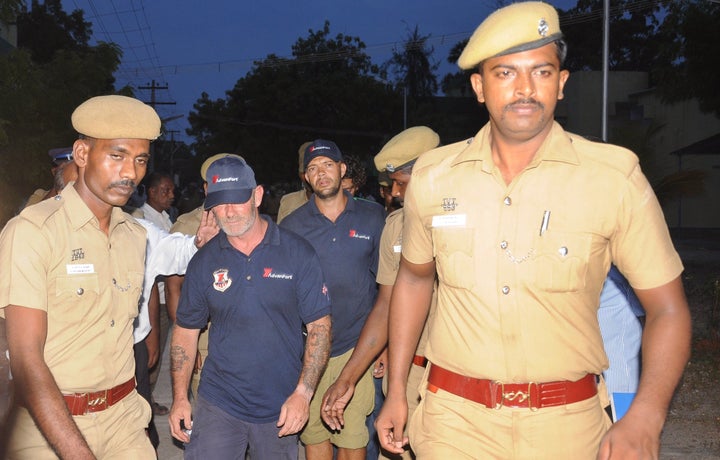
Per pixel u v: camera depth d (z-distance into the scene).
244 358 4.11
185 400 4.29
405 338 3.09
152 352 5.32
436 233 2.78
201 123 48.75
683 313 2.54
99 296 3.29
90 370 3.27
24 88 12.14
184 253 4.61
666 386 2.42
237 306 4.10
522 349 2.65
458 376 2.78
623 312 3.69
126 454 3.41
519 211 2.64
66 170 4.71
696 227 32.97
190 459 4.15
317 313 4.21
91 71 14.20
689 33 15.94
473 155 2.73
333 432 5.16
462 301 2.73
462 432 2.77
